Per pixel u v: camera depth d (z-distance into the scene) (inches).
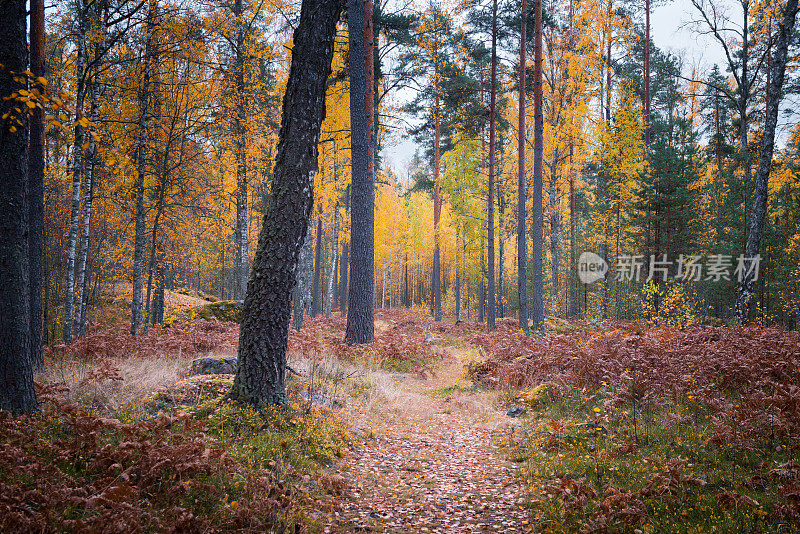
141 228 526.9
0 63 190.4
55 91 181.2
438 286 1123.3
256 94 652.1
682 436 217.8
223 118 595.2
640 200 827.4
